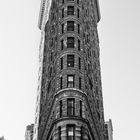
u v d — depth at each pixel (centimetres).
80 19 7525
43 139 7112
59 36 7144
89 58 7875
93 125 6944
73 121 5675
